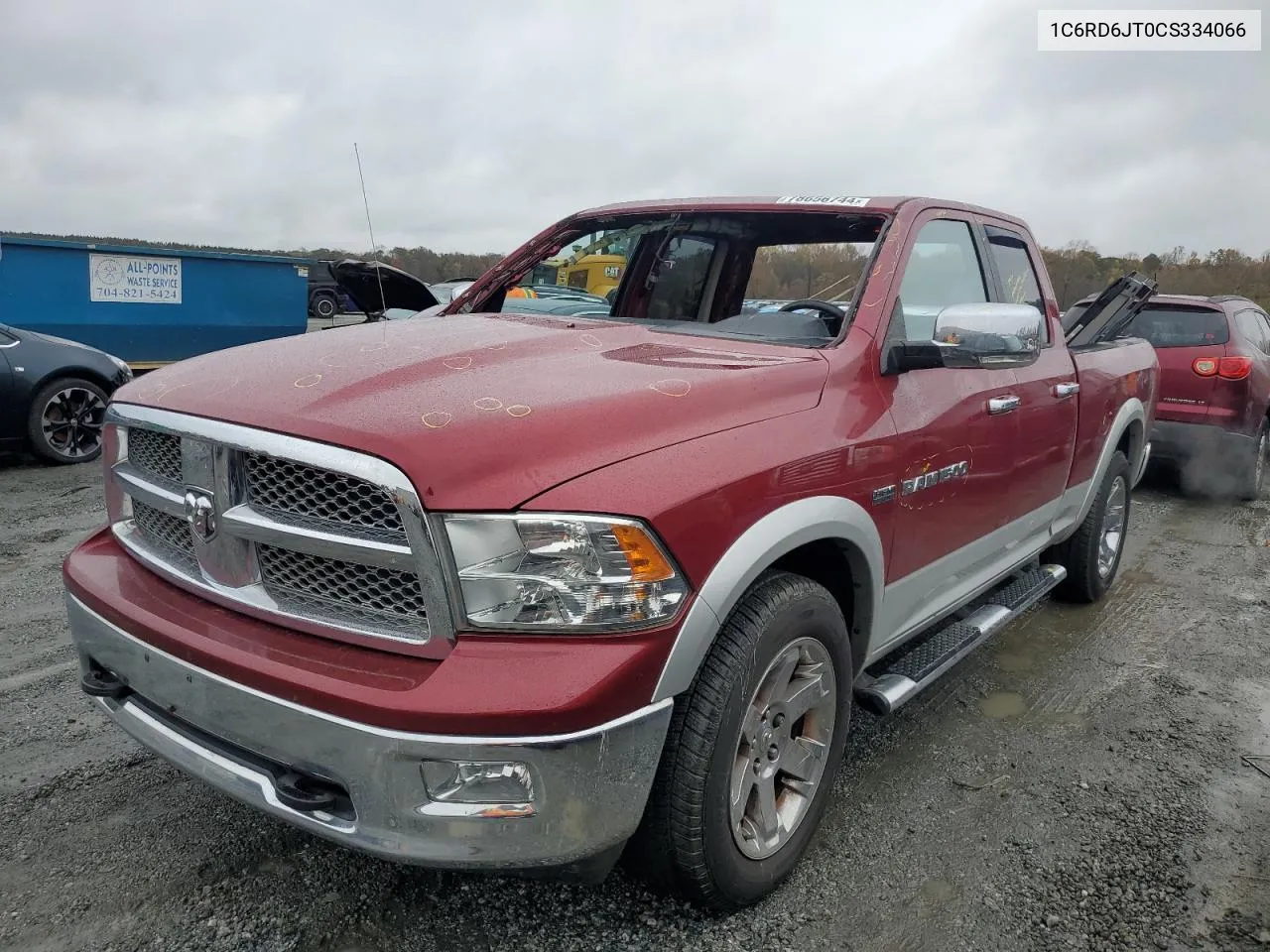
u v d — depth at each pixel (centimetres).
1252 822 286
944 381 294
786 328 298
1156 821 284
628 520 186
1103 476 446
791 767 243
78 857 248
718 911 231
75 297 1109
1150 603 497
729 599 202
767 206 331
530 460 186
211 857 250
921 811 286
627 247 367
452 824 179
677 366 241
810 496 229
